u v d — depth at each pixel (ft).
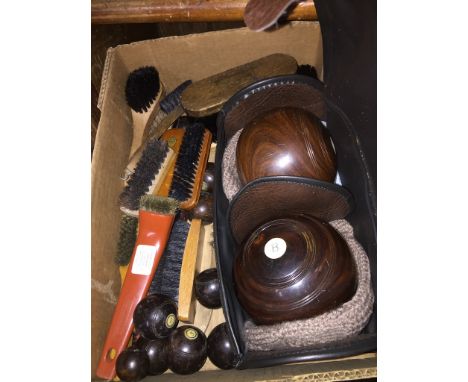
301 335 1.67
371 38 1.50
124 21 2.40
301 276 1.71
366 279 1.79
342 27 1.82
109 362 2.05
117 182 2.45
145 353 1.99
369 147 1.66
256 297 1.76
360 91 1.71
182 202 2.32
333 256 1.75
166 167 2.44
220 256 1.94
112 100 2.49
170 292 2.24
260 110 2.35
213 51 2.72
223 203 2.15
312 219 1.89
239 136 2.20
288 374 1.63
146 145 2.52
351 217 2.07
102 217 2.19
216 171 2.14
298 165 1.94
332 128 2.22
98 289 2.10
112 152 2.40
